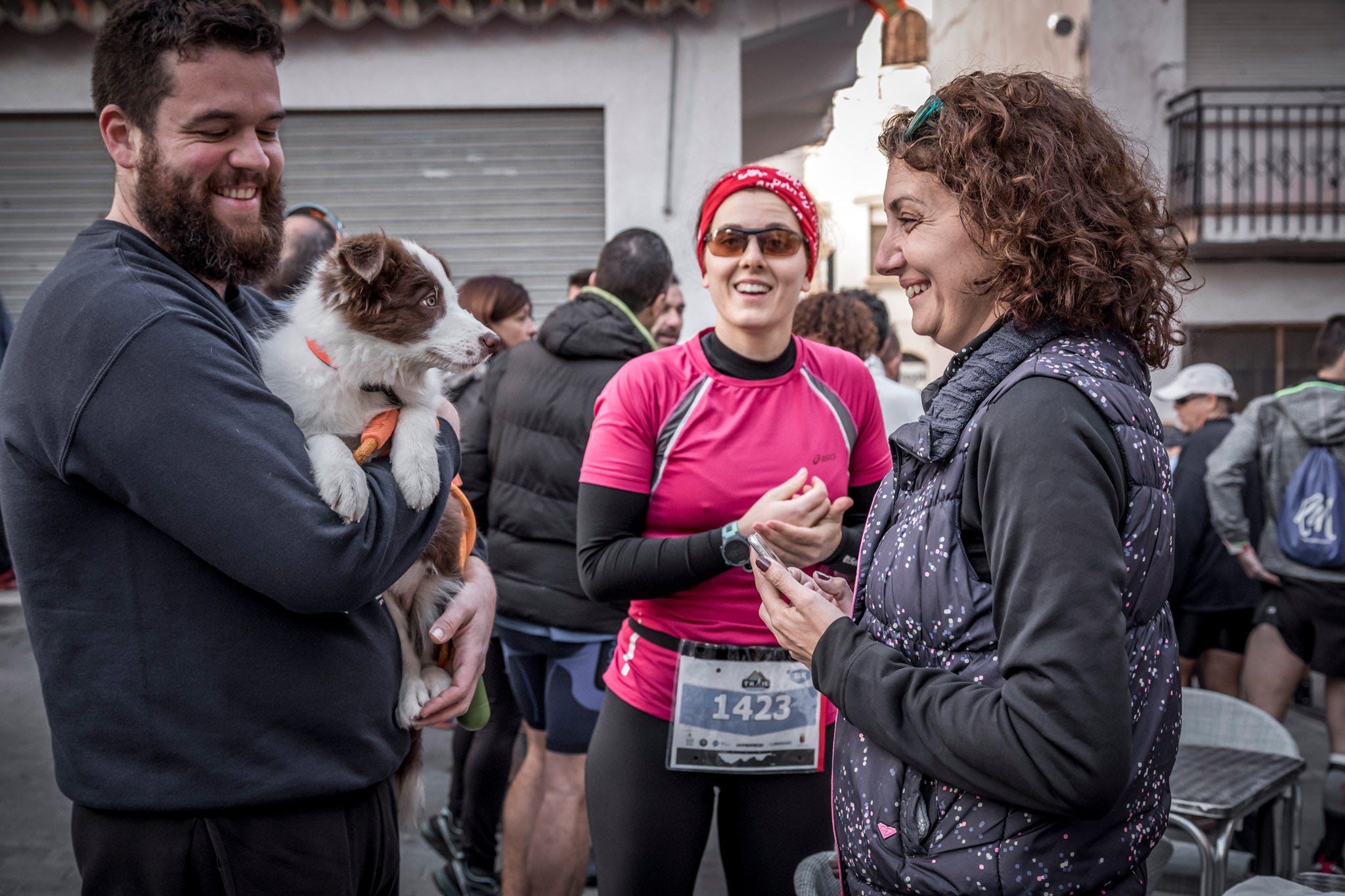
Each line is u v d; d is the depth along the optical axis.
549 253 8.47
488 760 3.70
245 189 1.71
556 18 8.16
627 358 3.38
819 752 2.35
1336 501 4.50
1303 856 4.22
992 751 1.21
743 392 2.39
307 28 8.10
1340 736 4.54
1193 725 3.29
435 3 7.85
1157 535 1.29
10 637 7.27
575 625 3.20
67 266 1.55
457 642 2.06
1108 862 1.29
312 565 1.48
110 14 1.63
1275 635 4.74
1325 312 11.94
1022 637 1.20
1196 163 10.99
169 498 1.45
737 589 2.33
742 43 8.38
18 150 8.07
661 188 8.32
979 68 1.63
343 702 1.65
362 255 1.98
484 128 8.34
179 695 1.53
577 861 3.21
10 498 1.54
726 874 2.47
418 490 1.75
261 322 2.04
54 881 3.82
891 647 1.41
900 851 1.36
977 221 1.37
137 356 1.45
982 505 1.30
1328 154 11.68
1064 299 1.34
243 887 1.57
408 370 2.02
